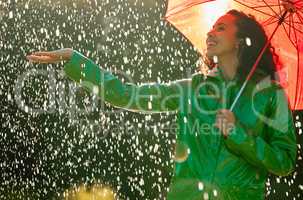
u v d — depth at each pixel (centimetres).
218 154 369
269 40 400
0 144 1391
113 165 1302
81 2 1407
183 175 376
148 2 1353
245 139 356
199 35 459
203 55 454
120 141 1321
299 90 441
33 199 1244
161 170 1265
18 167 1372
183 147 381
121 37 1359
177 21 465
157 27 1331
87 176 1317
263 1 443
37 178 1334
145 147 1291
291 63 442
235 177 366
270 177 1082
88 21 1405
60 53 396
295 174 1070
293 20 439
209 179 369
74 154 1350
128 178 1277
